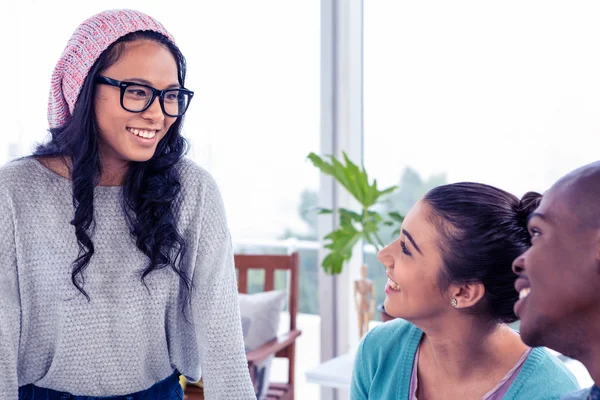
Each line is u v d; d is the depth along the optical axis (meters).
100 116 1.25
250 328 2.67
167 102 1.26
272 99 3.14
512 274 1.03
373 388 1.22
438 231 1.06
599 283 0.63
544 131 2.57
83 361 1.34
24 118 3.47
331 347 3.01
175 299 1.40
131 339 1.35
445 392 1.15
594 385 0.73
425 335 1.19
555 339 0.67
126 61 1.21
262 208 3.26
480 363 1.11
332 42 2.93
